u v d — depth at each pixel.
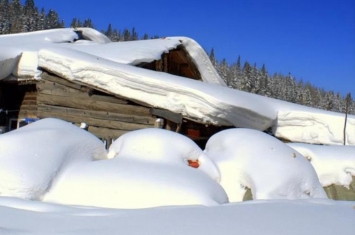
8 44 13.57
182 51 13.70
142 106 9.30
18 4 53.62
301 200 4.54
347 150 6.36
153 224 3.22
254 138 5.57
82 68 9.55
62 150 5.15
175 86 8.67
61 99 10.02
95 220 3.43
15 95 12.77
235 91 10.12
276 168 5.11
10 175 4.68
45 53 9.95
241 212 3.65
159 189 4.47
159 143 5.26
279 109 10.52
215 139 5.98
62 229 3.13
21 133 5.24
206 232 2.99
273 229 3.08
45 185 4.72
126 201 4.42
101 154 5.61
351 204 4.46
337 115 10.05
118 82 9.28
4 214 3.62
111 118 9.59
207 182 4.66
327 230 3.10
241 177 5.21
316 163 6.27
